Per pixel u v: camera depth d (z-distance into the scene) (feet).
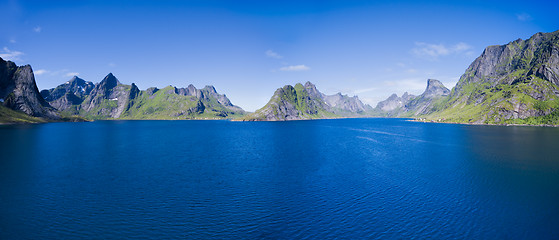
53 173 232.12
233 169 251.60
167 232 125.59
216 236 122.21
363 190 183.52
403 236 120.57
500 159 294.05
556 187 187.62
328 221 136.05
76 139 529.04
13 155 323.78
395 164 272.51
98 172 237.25
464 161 285.02
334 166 264.11
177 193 178.60
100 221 135.95
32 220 136.56
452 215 141.59
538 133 614.75
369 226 130.11
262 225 132.46
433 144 442.91
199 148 406.62
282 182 204.85
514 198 165.99
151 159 305.12
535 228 127.13
